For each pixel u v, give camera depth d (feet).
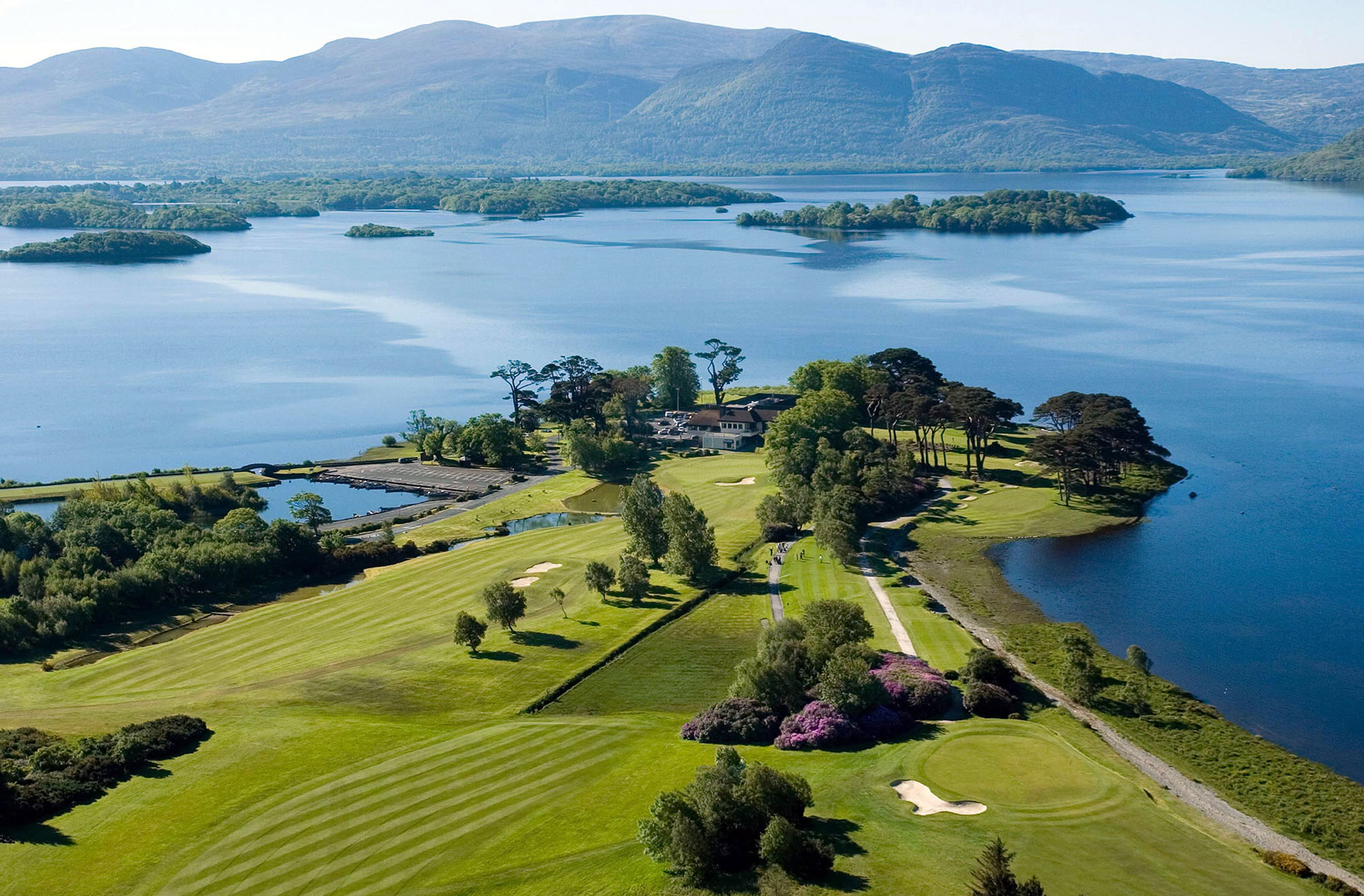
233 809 255.50
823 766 276.21
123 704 325.01
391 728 305.73
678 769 274.98
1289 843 242.99
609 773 274.16
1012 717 306.96
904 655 344.90
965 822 242.99
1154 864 224.53
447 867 230.07
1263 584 423.64
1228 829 246.88
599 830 244.83
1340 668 347.97
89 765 270.46
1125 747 291.58
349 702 327.47
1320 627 381.40
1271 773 276.00
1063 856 227.40
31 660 382.63
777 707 308.40
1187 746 291.38
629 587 416.05
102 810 255.70
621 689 338.75
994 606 405.80
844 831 241.35
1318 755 291.99
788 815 235.81
